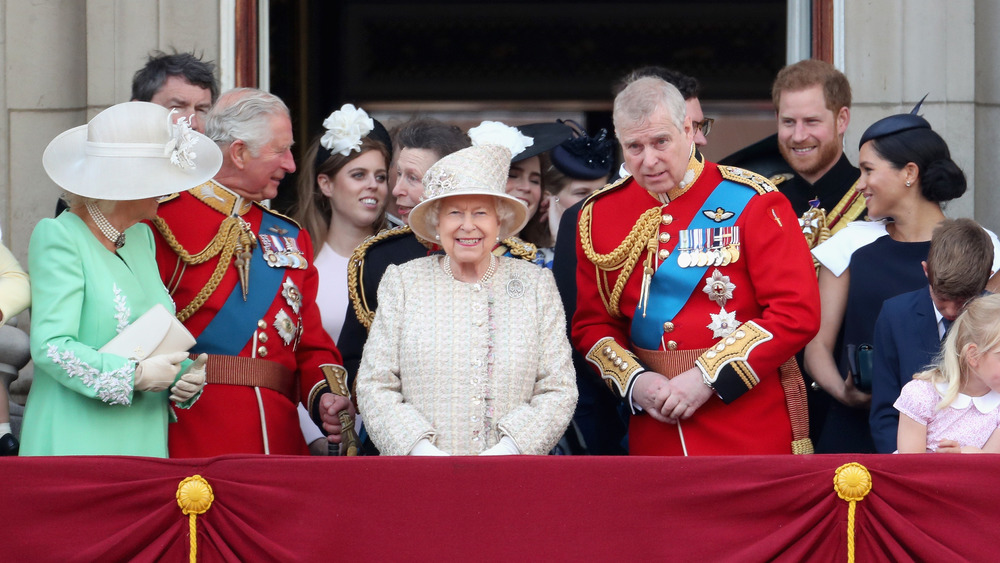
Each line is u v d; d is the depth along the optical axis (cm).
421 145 1978
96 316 1514
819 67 1986
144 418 1545
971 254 1609
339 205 2098
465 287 1578
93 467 1450
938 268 1620
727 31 3969
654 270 1686
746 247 1652
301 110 3111
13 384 2164
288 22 2808
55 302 1494
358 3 3984
